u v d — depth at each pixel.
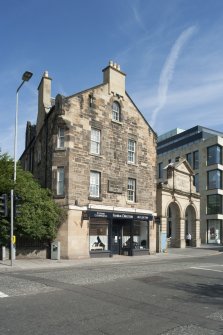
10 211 22.20
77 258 26.17
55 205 25.80
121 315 9.16
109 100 29.95
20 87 23.53
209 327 8.36
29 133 39.62
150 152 33.50
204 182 57.84
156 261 26.34
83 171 27.39
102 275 16.25
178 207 39.97
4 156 25.00
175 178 39.28
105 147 29.20
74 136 27.12
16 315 8.89
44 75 32.09
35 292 11.77
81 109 27.83
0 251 23.14
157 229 35.56
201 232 57.59
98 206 27.89
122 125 30.84
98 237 28.08
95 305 10.16
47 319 8.59
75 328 7.95
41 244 25.38
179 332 7.87
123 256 29.55
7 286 12.87
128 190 31.12
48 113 28.70
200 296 11.97
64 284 13.46
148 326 8.26
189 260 27.45
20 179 24.39
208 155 58.00
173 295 11.98
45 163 29.05
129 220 30.98
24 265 20.75
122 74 31.31
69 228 26.02
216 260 27.56
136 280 14.91
